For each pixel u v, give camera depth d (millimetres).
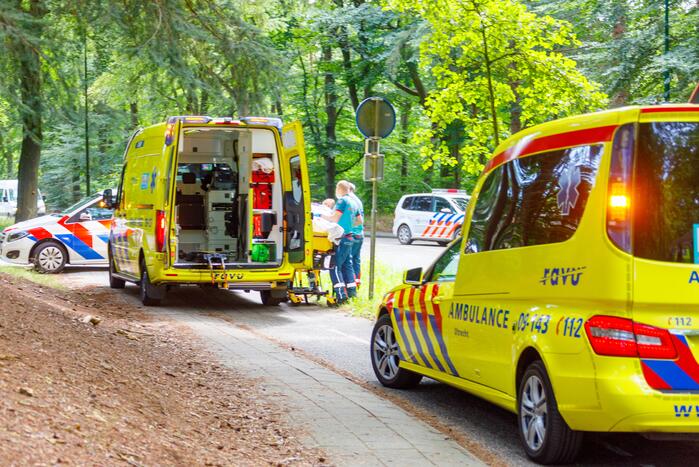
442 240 38406
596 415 6773
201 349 12070
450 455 7457
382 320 10531
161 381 8859
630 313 6719
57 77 25938
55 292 16859
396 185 55969
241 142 17578
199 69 26281
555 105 18219
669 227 6762
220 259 17047
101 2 24125
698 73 29625
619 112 6941
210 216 17797
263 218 17406
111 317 14875
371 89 53344
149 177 17516
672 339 6684
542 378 7258
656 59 29500
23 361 7027
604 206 6844
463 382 8781
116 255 19859
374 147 18172
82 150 49531
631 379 6648
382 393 10102
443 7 16969
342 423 8359
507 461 7441
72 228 23766
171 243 16594
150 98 27391
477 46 17469
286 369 10891
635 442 8164
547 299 7355
